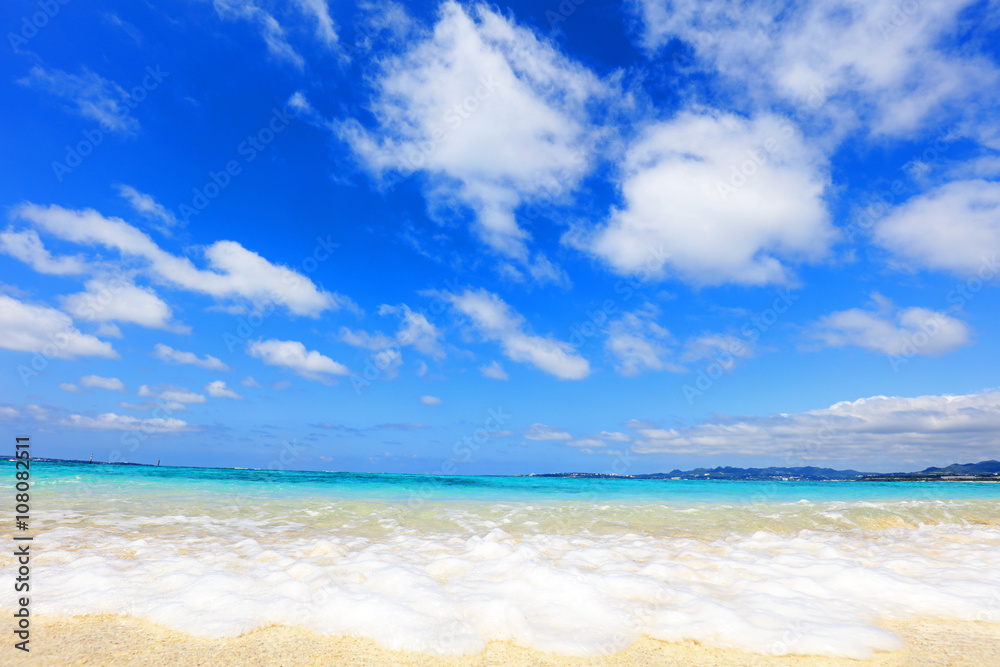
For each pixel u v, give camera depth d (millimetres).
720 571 5488
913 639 3562
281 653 3213
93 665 2963
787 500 15117
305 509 10859
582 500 14711
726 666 3129
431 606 3980
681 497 16500
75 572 4852
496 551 6504
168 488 14422
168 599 4109
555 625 3762
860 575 4934
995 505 13125
